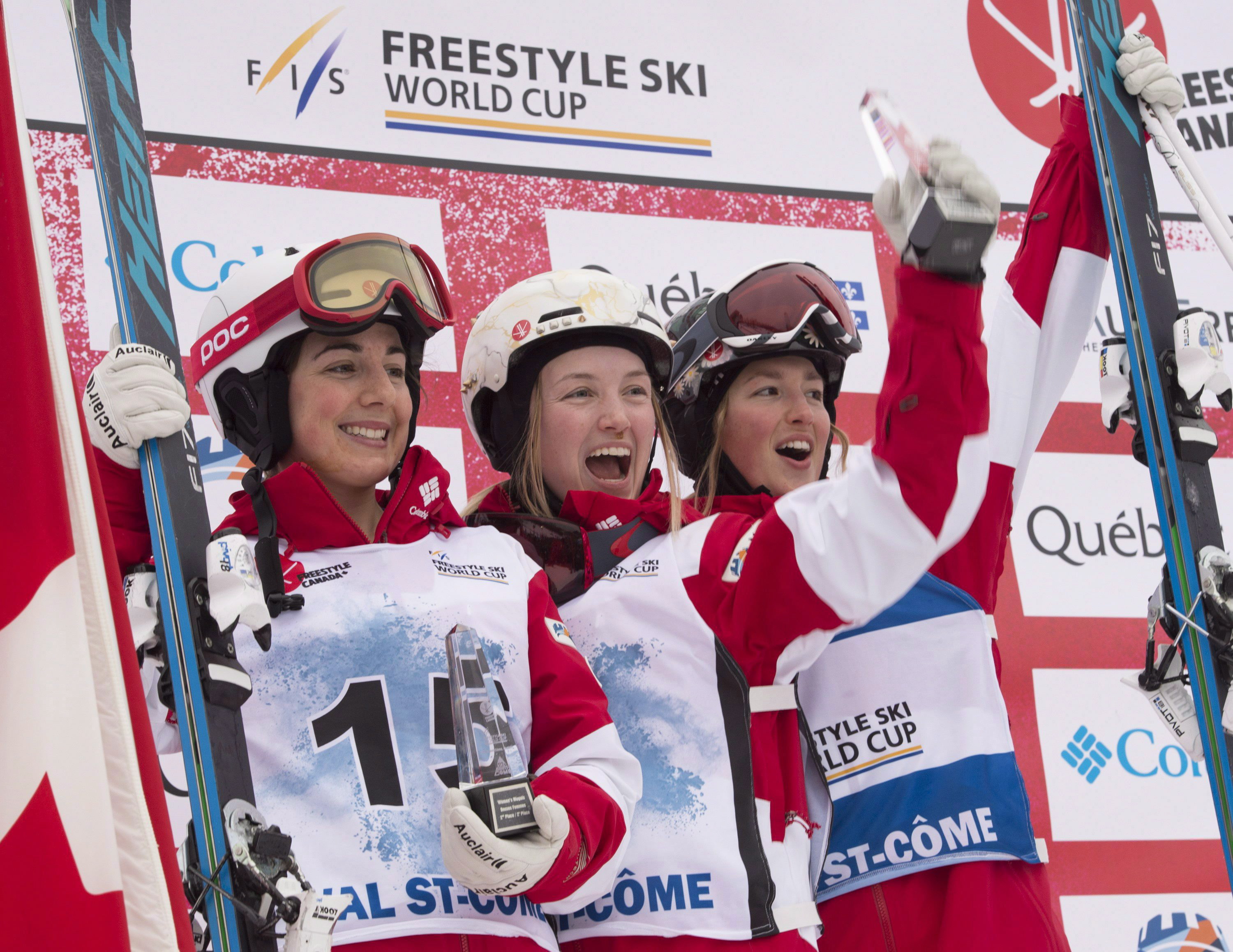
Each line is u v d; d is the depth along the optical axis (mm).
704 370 2732
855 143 3865
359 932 1778
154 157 3234
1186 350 2293
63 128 3148
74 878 1271
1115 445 3762
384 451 2207
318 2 3484
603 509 2439
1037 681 3506
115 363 1814
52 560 1347
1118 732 3512
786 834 2223
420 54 3541
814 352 2709
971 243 1674
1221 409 3840
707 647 2219
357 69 3479
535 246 3521
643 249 3609
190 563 1770
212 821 1669
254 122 3348
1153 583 3664
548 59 3652
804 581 2055
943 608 2488
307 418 2168
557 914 2012
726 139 3754
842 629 2164
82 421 1475
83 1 1988
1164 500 2279
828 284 2783
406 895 1818
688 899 2096
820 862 2285
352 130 3438
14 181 1405
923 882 2348
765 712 2246
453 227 3463
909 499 1846
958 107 3975
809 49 3893
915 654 2455
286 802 1856
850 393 3662
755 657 2207
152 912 1341
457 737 1763
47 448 1368
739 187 3730
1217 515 2297
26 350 1374
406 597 2029
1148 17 4129
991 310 3867
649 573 2311
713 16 3834
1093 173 2588
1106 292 3879
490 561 2174
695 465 2822
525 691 2053
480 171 3520
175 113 3283
